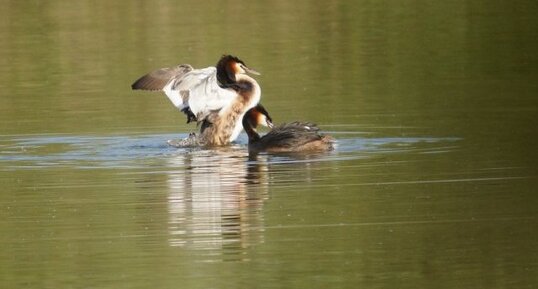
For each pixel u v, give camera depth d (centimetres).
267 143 1691
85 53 2633
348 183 1448
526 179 1438
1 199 1419
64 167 1596
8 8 3184
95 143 1770
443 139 1717
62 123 1947
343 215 1306
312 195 1398
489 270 1121
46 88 2302
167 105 2109
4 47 2734
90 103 2131
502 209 1312
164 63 2483
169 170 1560
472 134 1748
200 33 2812
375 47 2652
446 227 1251
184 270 1134
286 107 2045
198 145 1758
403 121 1883
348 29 2873
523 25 2828
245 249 1195
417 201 1354
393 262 1151
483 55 2531
